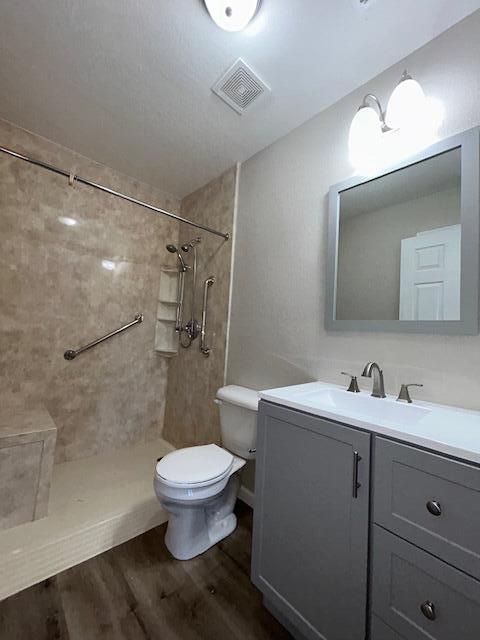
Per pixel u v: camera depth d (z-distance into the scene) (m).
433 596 0.64
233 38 1.18
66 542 1.29
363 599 0.76
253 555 1.07
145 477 1.88
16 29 1.20
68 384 2.07
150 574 1.21
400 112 1.14
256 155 1.92
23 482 1.38
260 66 1.30
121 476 1.88
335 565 0.82
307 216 1.57
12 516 1.35
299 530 0.92
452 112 1.08
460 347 1.01
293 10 1.07
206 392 2.12
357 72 1.32
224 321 2.01
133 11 1.11
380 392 1.14
